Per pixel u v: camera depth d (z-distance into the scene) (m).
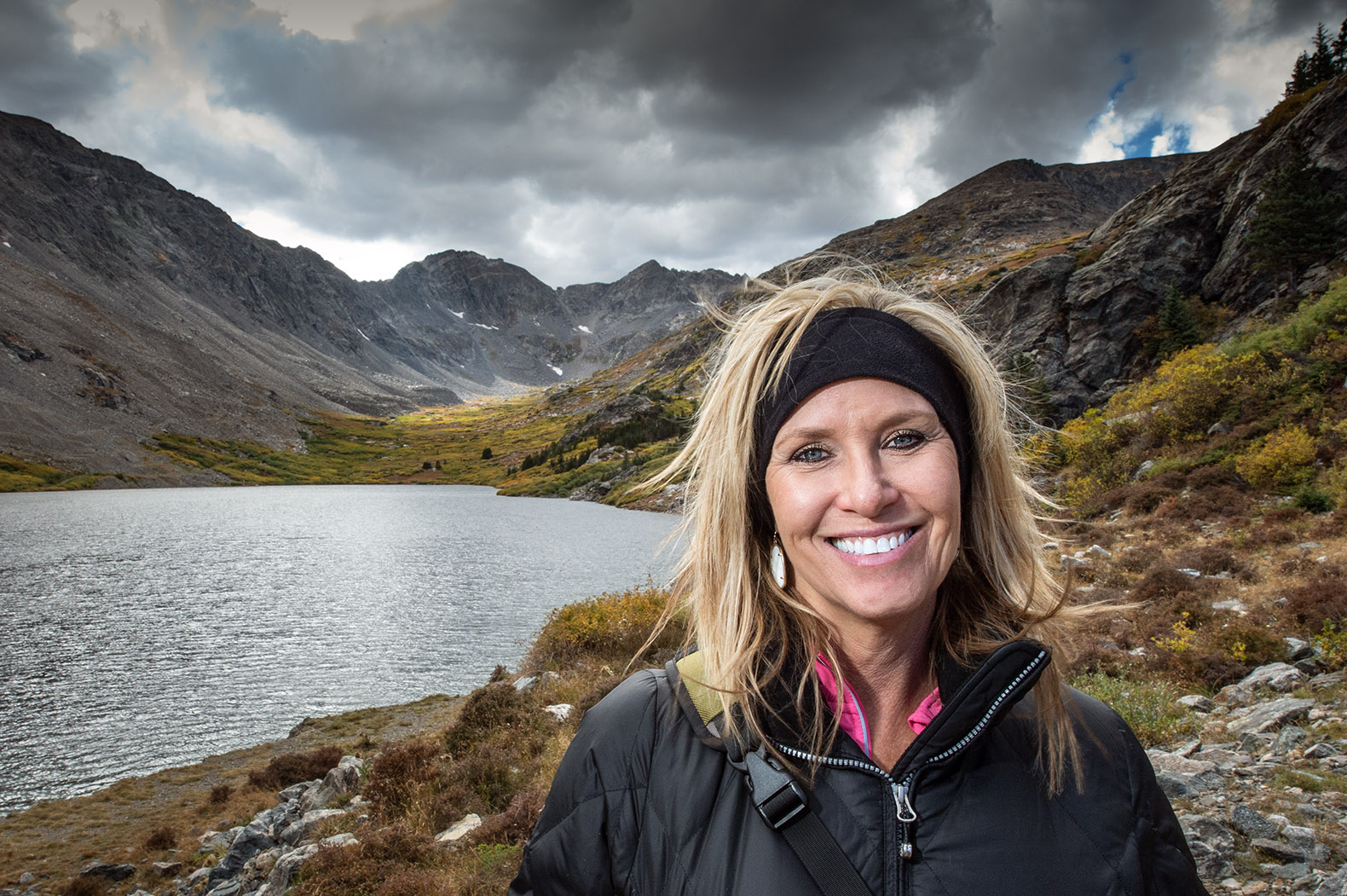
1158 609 11.17
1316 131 47.81
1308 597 9.84
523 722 11.77
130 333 186.12
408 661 25.78
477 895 6.47
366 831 8.10
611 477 109.88
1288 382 22.69
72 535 60.94
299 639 28.86
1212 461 21.44
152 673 24.94
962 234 190.88
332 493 125.38
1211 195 54.97
